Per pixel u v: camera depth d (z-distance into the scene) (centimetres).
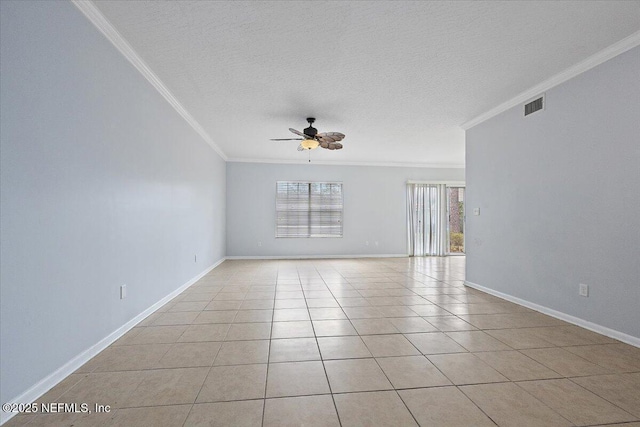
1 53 154
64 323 197
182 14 224
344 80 332
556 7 215
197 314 327
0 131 153
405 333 273
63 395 176
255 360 221
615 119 265
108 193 247
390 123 481
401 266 669
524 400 173
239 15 225
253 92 364
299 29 242
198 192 513
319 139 459
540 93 342
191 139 471
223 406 166
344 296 405
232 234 776
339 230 820
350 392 180
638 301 248
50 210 185
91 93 225
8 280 157
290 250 800
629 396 177
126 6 215
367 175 834
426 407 166
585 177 291
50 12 185
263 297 399
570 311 304
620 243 261
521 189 369
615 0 207
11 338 159
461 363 217
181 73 316
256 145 635
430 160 809
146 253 318
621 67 260
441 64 297
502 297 397
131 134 285
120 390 181
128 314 281
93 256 228
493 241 416
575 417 158
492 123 421
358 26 238
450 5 214
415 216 851
